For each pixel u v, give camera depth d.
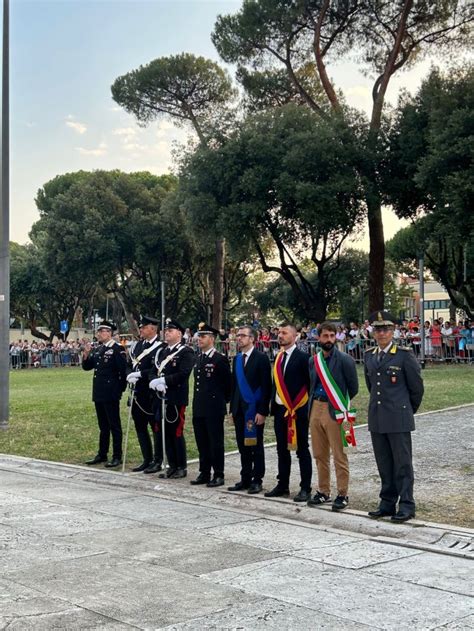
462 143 25.08
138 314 57.50
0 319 14.94
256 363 9.23
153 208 50.81
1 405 14.79
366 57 32.72
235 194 30.61
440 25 31.22
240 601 5.30
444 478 9.66
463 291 39.78
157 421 10.48
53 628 4.79
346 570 6.05
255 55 35.16
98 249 47.56
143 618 4.97
